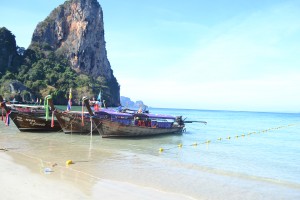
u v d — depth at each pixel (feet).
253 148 93.25
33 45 620.90
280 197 40.55
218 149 88.12
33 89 465.06
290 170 60.18
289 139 122.42
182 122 136.05
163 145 91.91
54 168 50.03
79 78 548.72
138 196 37.65
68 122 102.99
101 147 80.94
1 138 89.76
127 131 102.63
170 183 44.93
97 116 101.91
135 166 56.03
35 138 93.20
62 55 634.02
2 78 451.12
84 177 45.27
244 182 47.55
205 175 50.96
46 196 35.27
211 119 337.11
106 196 36.81
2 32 501.97
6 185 38.45
